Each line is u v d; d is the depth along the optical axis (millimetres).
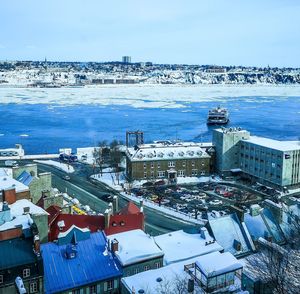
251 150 166875
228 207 133375
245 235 80875
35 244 63031
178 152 169000
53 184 159375
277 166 154500
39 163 198250
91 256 70438
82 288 66062
